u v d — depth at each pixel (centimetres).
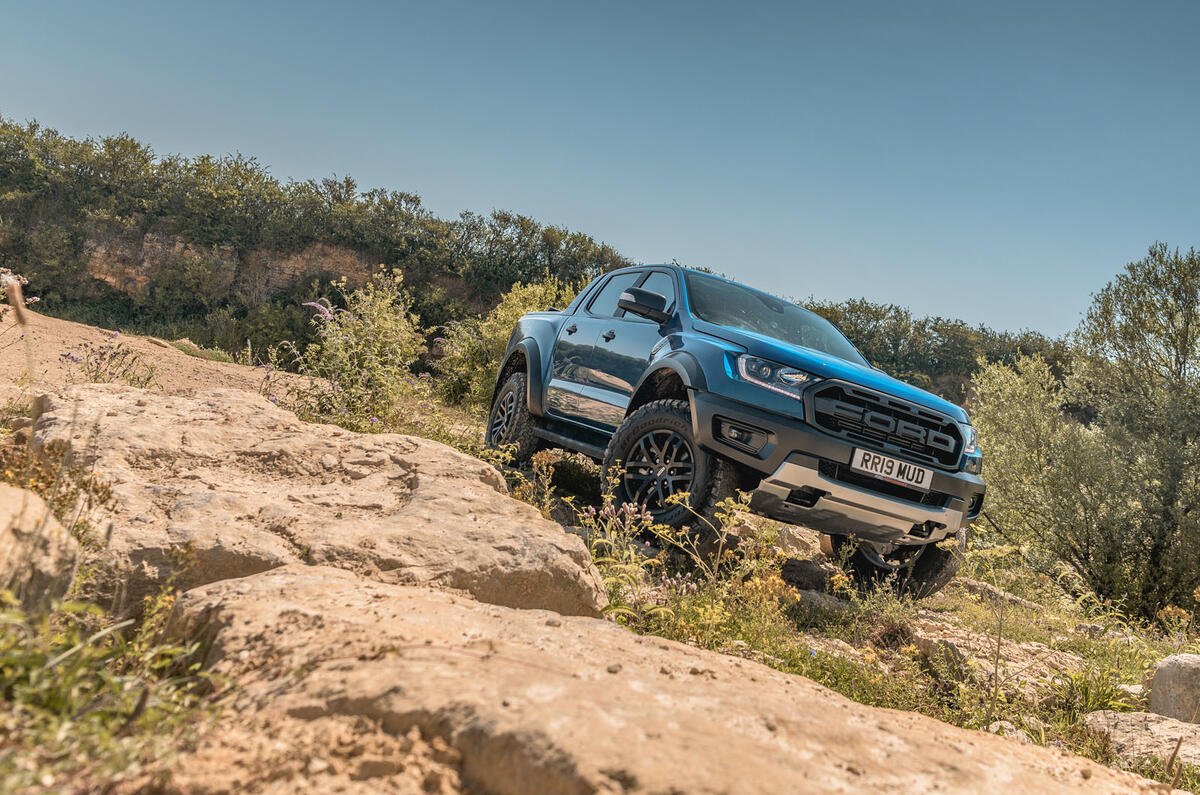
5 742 118
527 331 724
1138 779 171
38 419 370
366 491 322
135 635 217
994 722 319
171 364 943
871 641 433
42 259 4075
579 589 274
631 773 113
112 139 4450
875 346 4616
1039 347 4603
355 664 154
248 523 274
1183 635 551
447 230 4638
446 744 125
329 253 4506
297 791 114
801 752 138
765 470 438
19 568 163
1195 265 1238
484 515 303
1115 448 1204
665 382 524
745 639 340
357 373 652
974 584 604
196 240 4391
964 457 492
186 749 125
